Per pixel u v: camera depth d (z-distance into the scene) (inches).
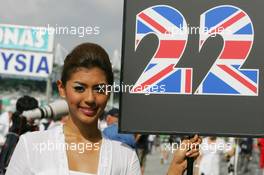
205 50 201.2
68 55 173.6
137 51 201.2
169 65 201.3
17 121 332.8
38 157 167.9
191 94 201.0
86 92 170.4
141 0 201.3
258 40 200.4
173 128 200.7
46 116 344.2
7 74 472.1
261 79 199.9
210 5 201.2
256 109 200.4
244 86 200.4
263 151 872.3
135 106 200.4
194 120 200.8
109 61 173.5
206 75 201.2
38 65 460.4
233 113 200.7
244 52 200.7
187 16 201.6
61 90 178.4
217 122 200.8
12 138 326.0
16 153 170.4
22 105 339.0
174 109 200.8
